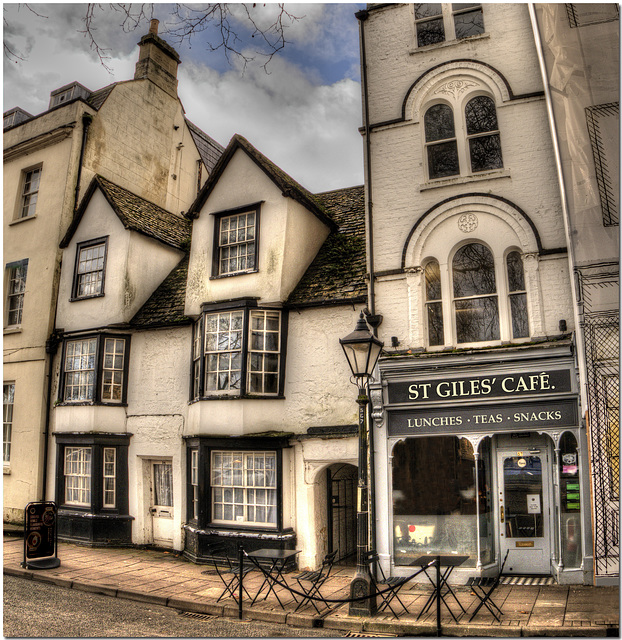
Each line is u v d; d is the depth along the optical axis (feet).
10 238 59.62
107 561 41.81
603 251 33.12
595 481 31.53
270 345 43.73
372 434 37.63
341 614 29.81
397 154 41.24
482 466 36.91
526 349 34.76
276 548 39.86
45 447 52.06
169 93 70.85
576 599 30.32
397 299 39.50
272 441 41.16
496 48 39.60
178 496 46.09
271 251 44.11
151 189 66.33
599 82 34.58
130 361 50.98
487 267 38.11
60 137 57.88
